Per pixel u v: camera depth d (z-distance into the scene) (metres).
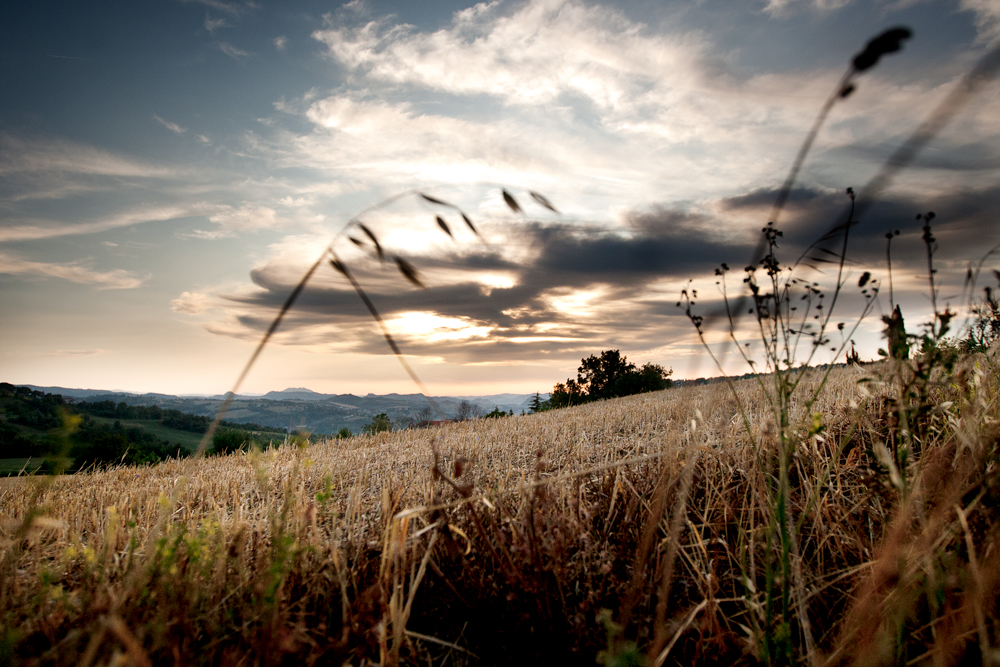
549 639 2.26
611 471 3.49
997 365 3.09
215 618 2.19
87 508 4.69
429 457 6.62
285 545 2.31
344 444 9.89
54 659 1.81
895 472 1.96
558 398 46.47
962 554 2.28
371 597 2.31
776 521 2.28
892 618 1.96
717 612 2.54
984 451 2.24
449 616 2.63
